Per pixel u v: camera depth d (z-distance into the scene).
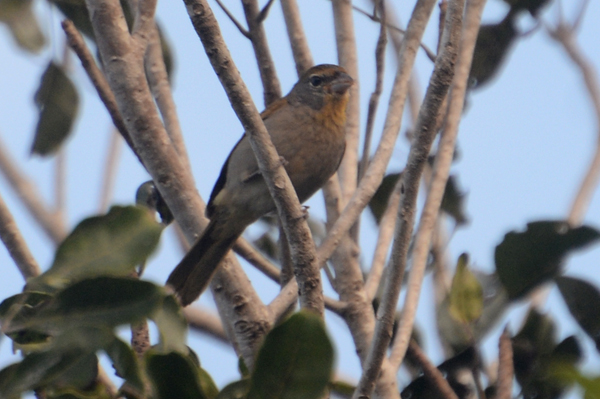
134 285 4.78
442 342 7.84
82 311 4.77
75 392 4.98
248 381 4.79
